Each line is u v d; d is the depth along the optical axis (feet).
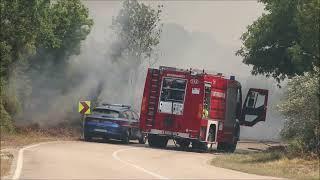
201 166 243.60
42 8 334.24
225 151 390.01
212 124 360.89
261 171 222.48
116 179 180.86
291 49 348.59
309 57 342.85
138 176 191.42
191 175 202.90
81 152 275.80
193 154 321.93
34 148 283.38
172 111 352.90
